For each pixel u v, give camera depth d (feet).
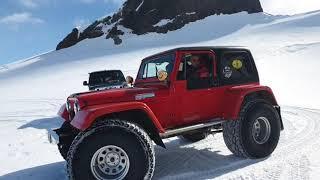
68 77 123.44
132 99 17.74
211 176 17.99
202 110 19.71
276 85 64.23
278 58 104.17
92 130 15.87
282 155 20.47
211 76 20.02
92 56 207.72
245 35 210.18
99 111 16.03
